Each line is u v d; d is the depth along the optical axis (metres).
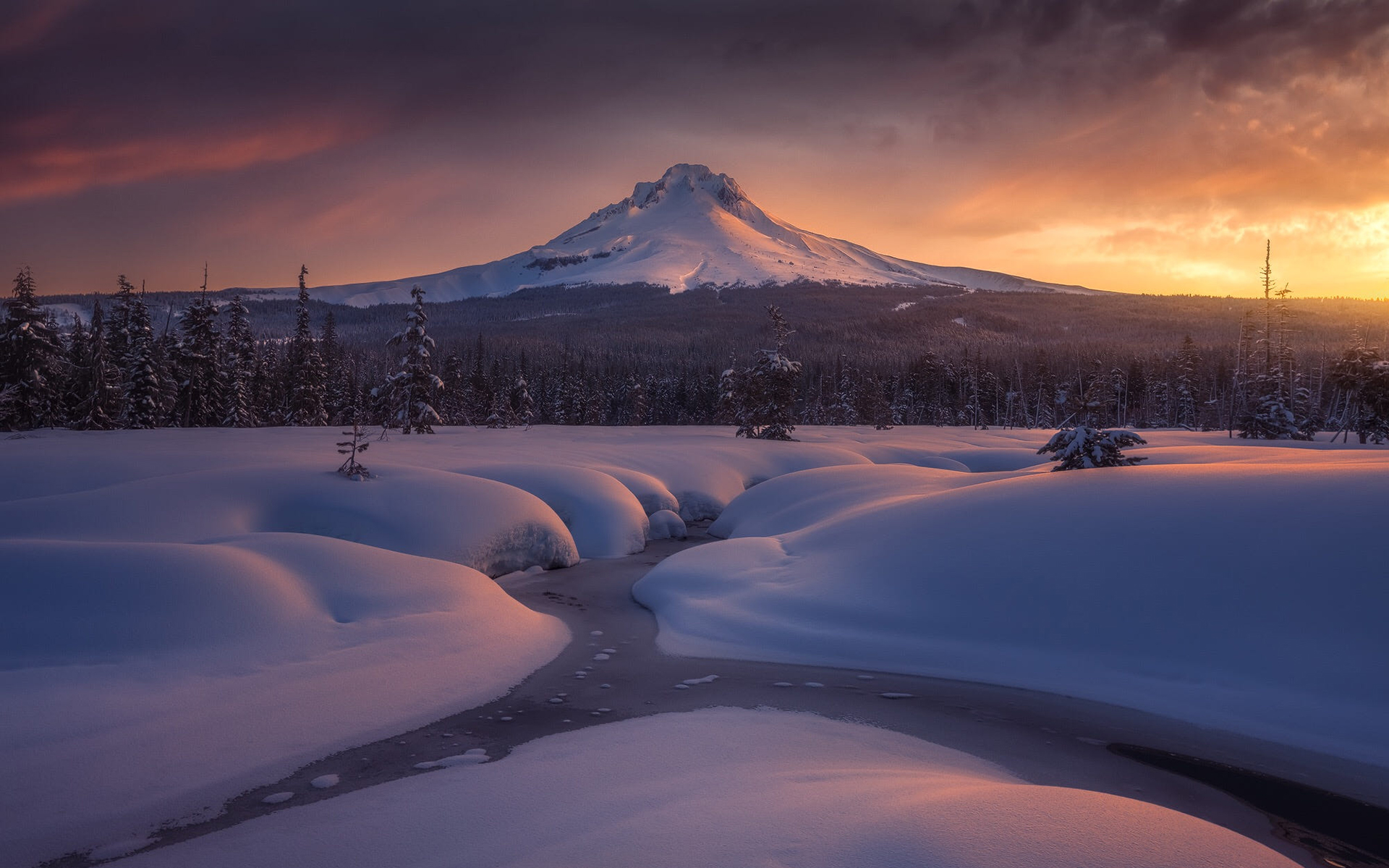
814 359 160.50
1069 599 11.66
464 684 10.46
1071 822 4.56
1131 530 12.36
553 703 9.98
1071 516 13.48
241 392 58.25
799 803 5.40
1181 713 9.02
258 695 8.94
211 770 7.29
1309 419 52.84
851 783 6.05
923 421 112.06
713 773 6.77
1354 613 9.35
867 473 27.03
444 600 13.23
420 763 7.72
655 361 182.25
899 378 117.25
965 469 42.59
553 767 7.28
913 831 4.51
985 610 12.20
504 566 19.91
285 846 5.75
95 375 49.22
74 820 6.21
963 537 14.22
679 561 18.97
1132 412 105.25
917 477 24.89
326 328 73.94
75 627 9.33
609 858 4.72
